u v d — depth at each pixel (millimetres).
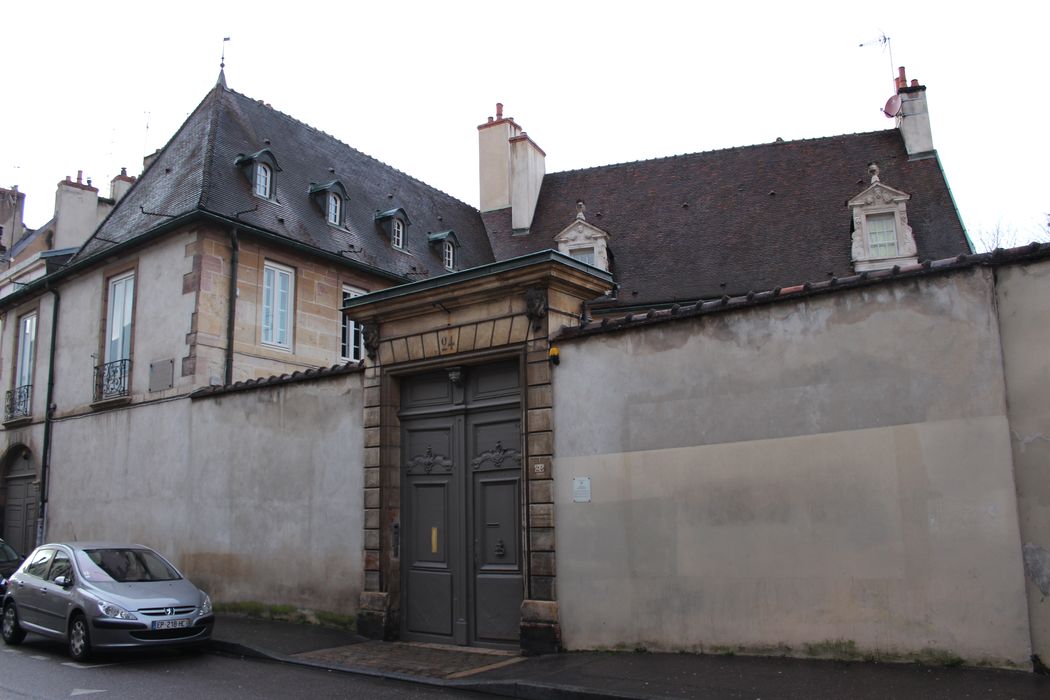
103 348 16781
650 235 20562
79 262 17328
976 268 6758
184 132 18844
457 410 9727
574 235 19844
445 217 23547
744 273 18578
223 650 9656
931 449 6738
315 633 10211
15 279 20047
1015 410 6512
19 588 10461
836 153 20781
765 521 7402
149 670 8594
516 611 8906
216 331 15047
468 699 7035
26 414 18344
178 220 15133
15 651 9953
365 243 19281
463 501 9539
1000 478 6457
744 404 7652
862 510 6961
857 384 7121
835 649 6930
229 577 12109
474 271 9242
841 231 18703
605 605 8156
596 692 6547
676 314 8094
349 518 10656
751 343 7695
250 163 17031
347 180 20844
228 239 15602
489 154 25172
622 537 8148
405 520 10086
